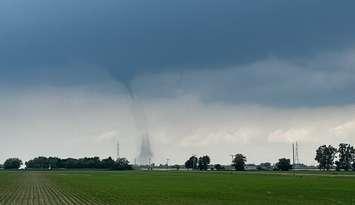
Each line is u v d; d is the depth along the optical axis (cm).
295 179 16475
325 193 9262
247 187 11506
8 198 8244
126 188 11406
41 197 8469
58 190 10588
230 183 13688
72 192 9862
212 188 11206
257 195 8800
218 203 7206
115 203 7269
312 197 8275
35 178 18388
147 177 19838
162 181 15525
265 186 11888
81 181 15625
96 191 10181
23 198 8238
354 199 7819
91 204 7094
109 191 10194
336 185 12206
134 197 8431
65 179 17450
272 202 7338
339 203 7106
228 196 8575
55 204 7112
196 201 7575
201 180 16212
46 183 14088
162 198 8150
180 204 7081
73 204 7106
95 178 18575
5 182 14725
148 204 7069
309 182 13950
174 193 9475
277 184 12875
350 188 10869
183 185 12769
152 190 10512
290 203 7144
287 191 9894
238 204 7038
